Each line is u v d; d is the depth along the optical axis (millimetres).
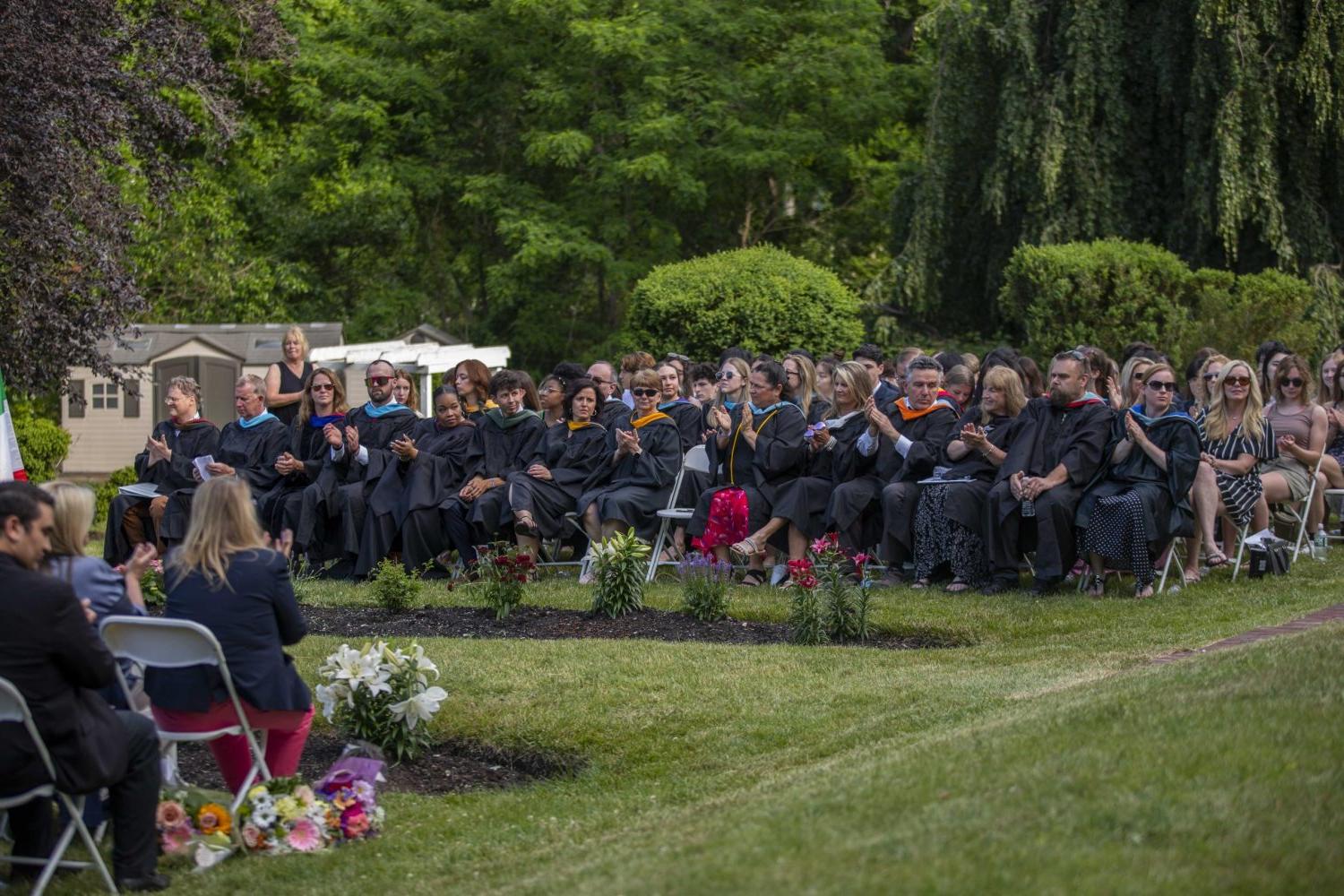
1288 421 12281
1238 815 4695
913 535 11852
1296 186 20656
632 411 13656
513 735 8148
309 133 32531
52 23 16406
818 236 31062
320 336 30500
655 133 27719
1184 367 19172
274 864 6250
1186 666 7371
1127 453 10938
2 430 10508
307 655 9719
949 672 8820
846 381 12625
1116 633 9586
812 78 28516
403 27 31172
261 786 6453
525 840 6500
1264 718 5773
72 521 6379
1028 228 22219
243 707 6527
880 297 23984
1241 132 20031
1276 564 11203
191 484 13844
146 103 18125
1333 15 19875
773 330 21547
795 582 10047
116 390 30328
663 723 8117
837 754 7176
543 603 11383
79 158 16953
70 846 6465
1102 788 5074
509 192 29844
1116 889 4176
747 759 7457
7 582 5609
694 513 12539
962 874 4344
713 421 12703
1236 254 20328
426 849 6473
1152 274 19797
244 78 31359
